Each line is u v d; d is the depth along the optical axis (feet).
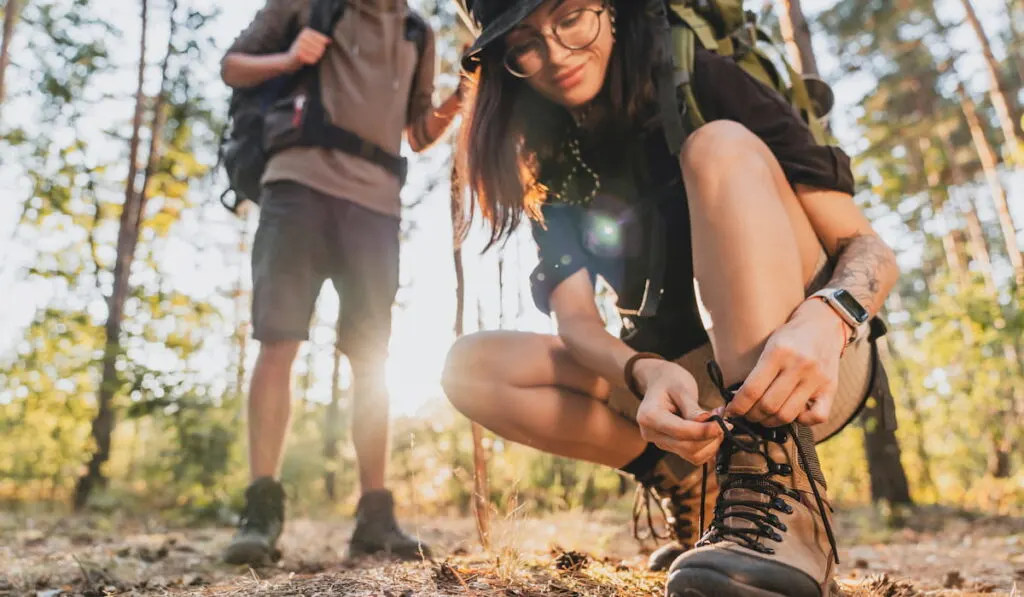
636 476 5.88
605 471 20.22
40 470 23.57
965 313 20.34
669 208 5.53
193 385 19.26
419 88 9.12
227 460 18.65
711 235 4.34
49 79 24.44
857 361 5.00
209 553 8.64
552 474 19.65
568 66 5.02
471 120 5.68
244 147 8.39
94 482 20.75
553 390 5.65
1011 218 42.29
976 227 55.31
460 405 5.83
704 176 4.42
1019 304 19.03
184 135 25.72
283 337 7.79
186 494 18.88
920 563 8.52
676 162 5.48
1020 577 6.95
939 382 28.09
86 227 23.93
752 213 4.27
